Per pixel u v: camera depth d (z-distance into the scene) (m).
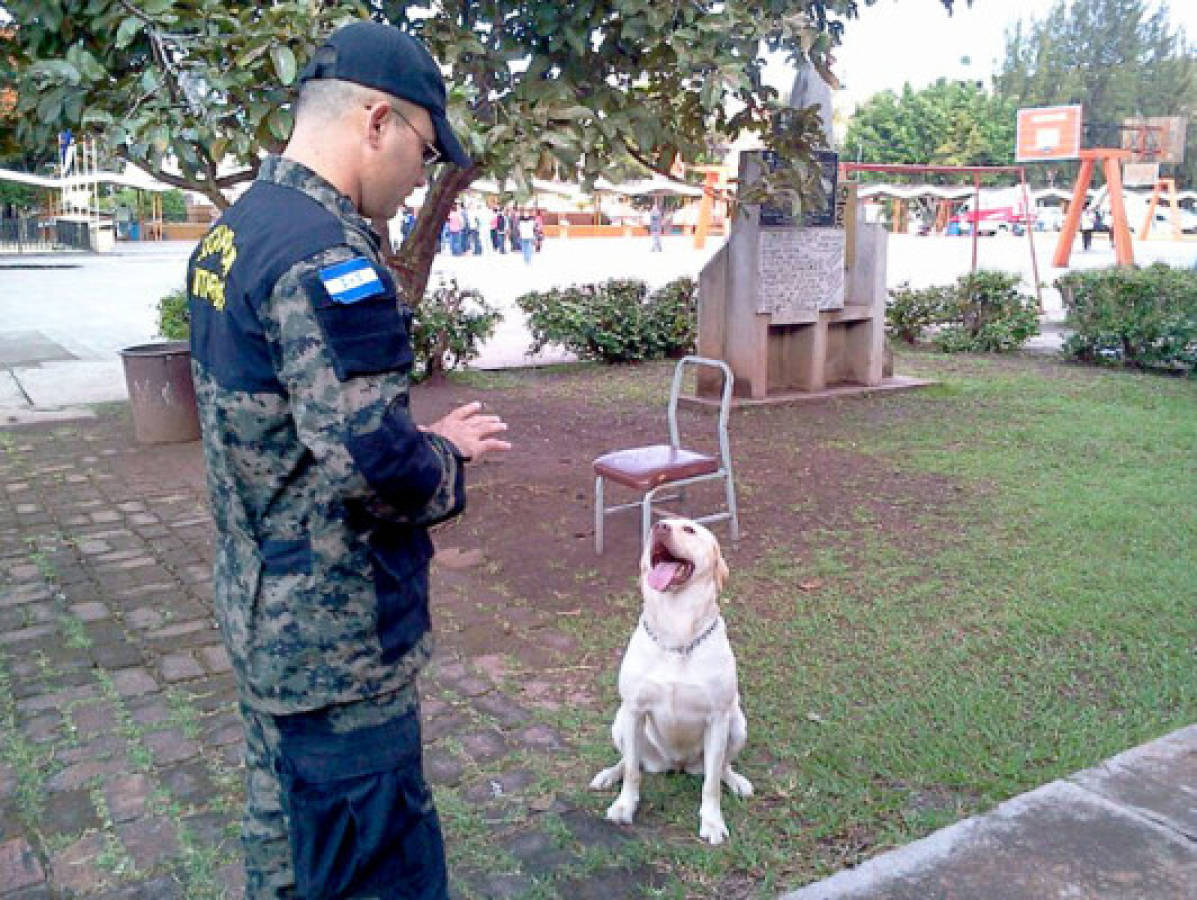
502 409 9.46
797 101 9.31
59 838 3.02
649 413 9.25
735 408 9.16
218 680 4.07
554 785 3.29
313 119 1.85
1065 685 3.97
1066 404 9.47
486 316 10.99
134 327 15.62
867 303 10.01
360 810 1.88
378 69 1.82
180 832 3.05
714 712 2.97
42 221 36.81
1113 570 5.16
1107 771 3.23
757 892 2.77
